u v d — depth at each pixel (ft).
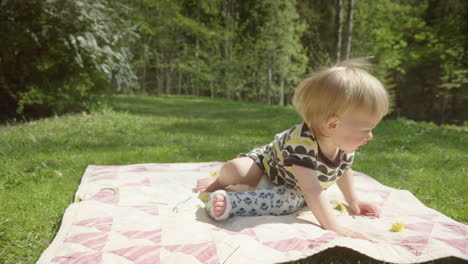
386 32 48.62
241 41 101.76
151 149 14.29
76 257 4.70
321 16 101.60
